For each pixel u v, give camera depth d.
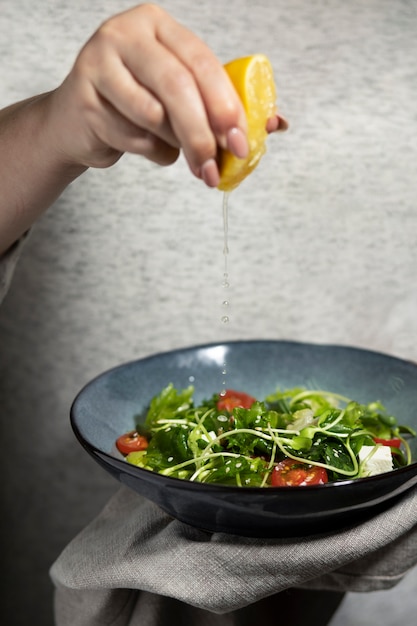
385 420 0.73
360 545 0.60
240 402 0.74
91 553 0.67
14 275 0.89
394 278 0.92
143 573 0.62
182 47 0.51
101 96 0.53
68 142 0.58
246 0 0.84
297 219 0.89
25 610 1.00
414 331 0.94
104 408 0.71
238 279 0.91
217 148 0.52
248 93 0.52
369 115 0.87
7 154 0.64
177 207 0.88
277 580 0.60
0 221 0.67
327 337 0.93
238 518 0.58
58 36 0.84
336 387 0.78
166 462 0.66
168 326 0.92
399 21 0.85
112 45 0.52
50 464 0.95
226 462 0.63
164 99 0.50
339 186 0.89
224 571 0.60
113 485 0.96
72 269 0.90
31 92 0.85
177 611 0.70
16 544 0.98
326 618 0.77
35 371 0.92
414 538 0.66
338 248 0.90
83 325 0.91
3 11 0.83
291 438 0.67
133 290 0.90
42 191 0.65
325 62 0.85
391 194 0.89
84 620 0.70
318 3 0.84
